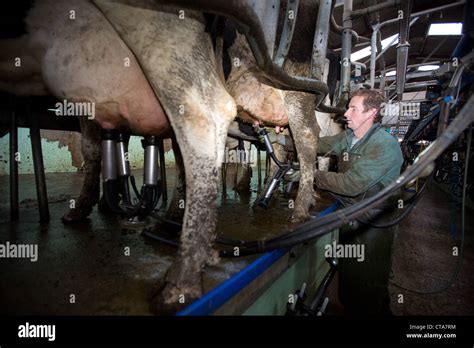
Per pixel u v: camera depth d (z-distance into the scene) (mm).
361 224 1524
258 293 1303
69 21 1119
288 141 2986
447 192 6375
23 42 1172
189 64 1050
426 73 7648
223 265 1224
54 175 5168
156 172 1438
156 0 818
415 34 7773
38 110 1936
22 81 1410
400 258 2766
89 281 1090
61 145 5797
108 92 1167
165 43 1018
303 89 1696
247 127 2826
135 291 1018
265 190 2410
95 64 1122
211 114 1087
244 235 1728
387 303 1694
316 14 2066
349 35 2838
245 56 1481
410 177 871
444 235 3471
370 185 1475
